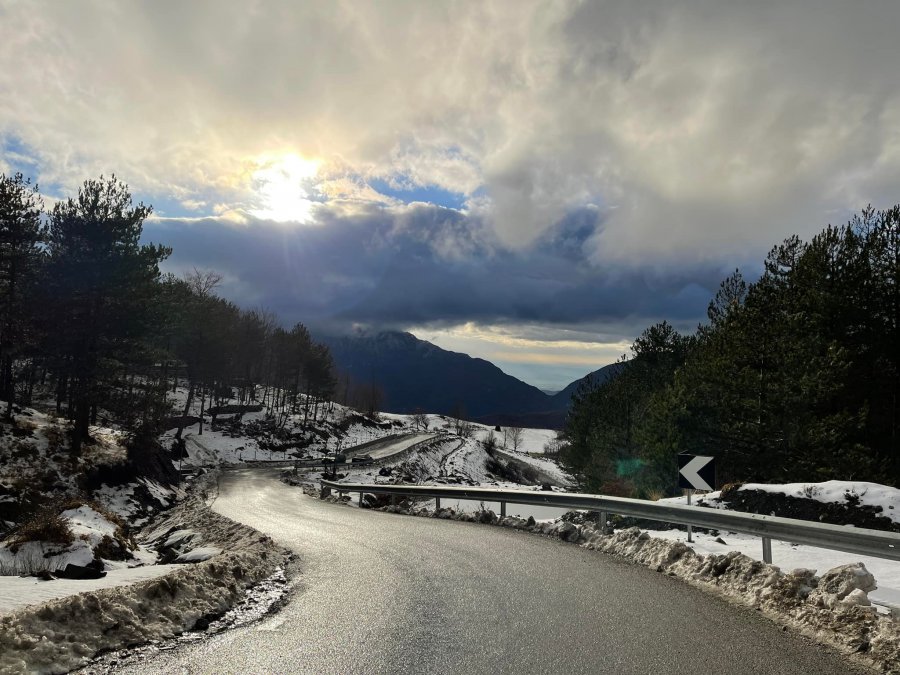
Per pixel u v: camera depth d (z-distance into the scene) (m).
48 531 12.46
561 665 4.88
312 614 6.66
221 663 4.93
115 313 33.28
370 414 134.62
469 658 5.05
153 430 36.06
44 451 29.00
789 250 25.86
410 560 10.45
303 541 13.44
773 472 23.08
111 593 5.90
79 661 4.84
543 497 15.77
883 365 23.06
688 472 10.98
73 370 31.95
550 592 7.69
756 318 24.39
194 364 71.69
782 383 22.44
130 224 33.50
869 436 23.14
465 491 19.59
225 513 22.59
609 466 33.91
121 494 29.50
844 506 12.67
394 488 24.34
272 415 90.94
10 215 35.12
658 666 4.86
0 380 36.06
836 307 22.88
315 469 65.50
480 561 10.21
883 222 23.14
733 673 4.70
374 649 5.31
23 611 5.05
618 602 7.11
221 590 7.34
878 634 5.24
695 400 24.80
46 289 32.56
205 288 72.31
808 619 6.06
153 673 4.69
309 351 100.12
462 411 189.38
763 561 8.76
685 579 8.51
